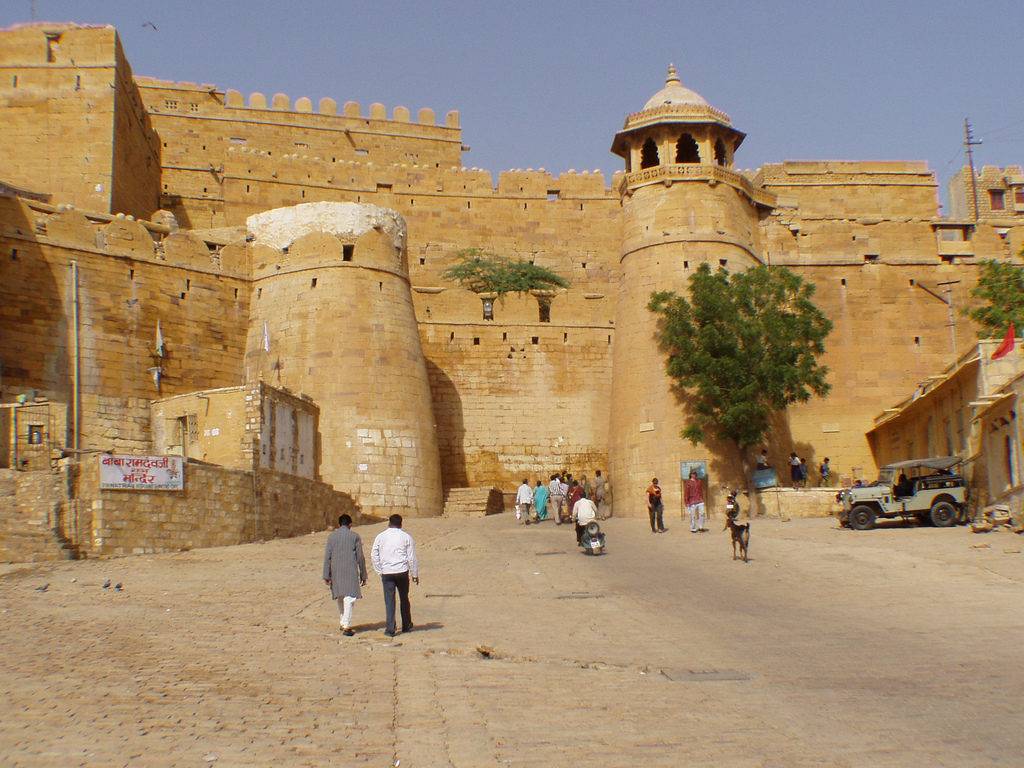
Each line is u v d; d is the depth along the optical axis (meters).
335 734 9.09
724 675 11.09
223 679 11.05
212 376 37.25
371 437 36.34
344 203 39.16
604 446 44.12
